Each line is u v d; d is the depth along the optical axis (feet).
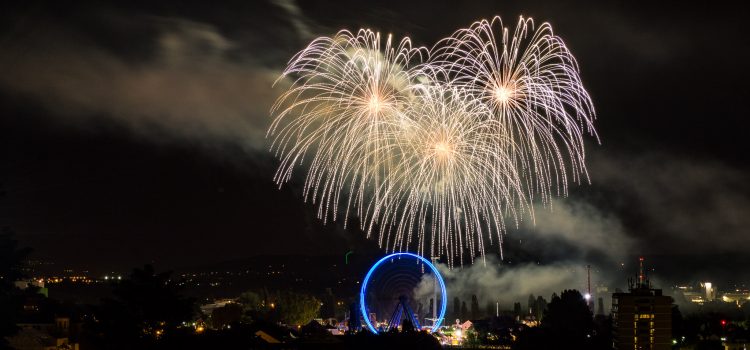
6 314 351.25
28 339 539.29
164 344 489.26
